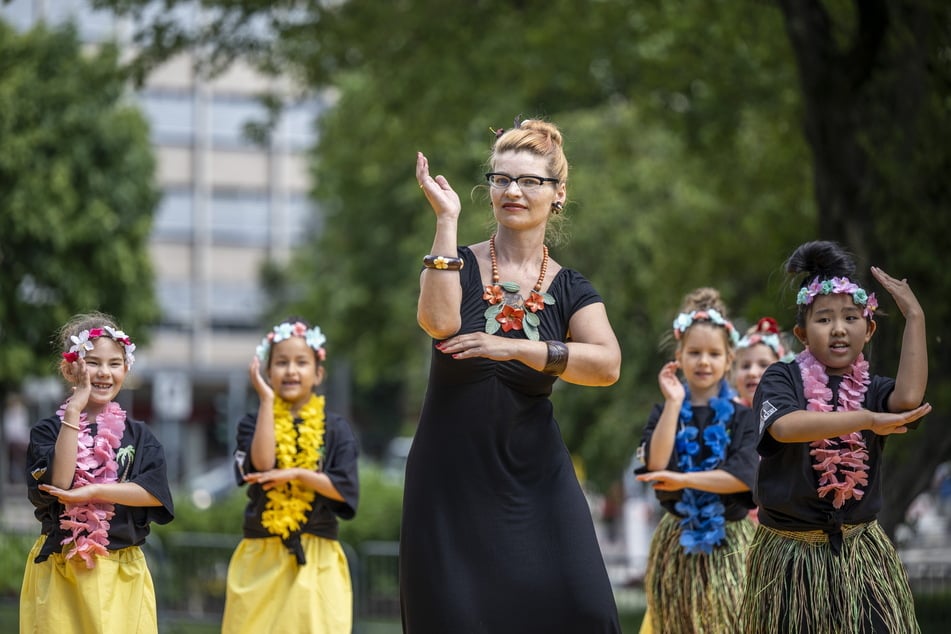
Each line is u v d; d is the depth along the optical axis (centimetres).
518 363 980
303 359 1541
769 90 3075
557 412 4062
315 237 7625
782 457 1059
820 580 1041
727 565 1379
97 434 1231
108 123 4662
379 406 9900
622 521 5038
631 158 4250
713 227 3631
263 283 9250
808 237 2914
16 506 6034
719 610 1366
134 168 4762
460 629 967
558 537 985
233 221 9962
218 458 9950
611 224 4094
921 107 2228
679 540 1412
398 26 3178
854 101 2189
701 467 1398
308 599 1481
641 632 1512
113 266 4694
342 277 6259
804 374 1071
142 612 1231
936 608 2577
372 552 2823
